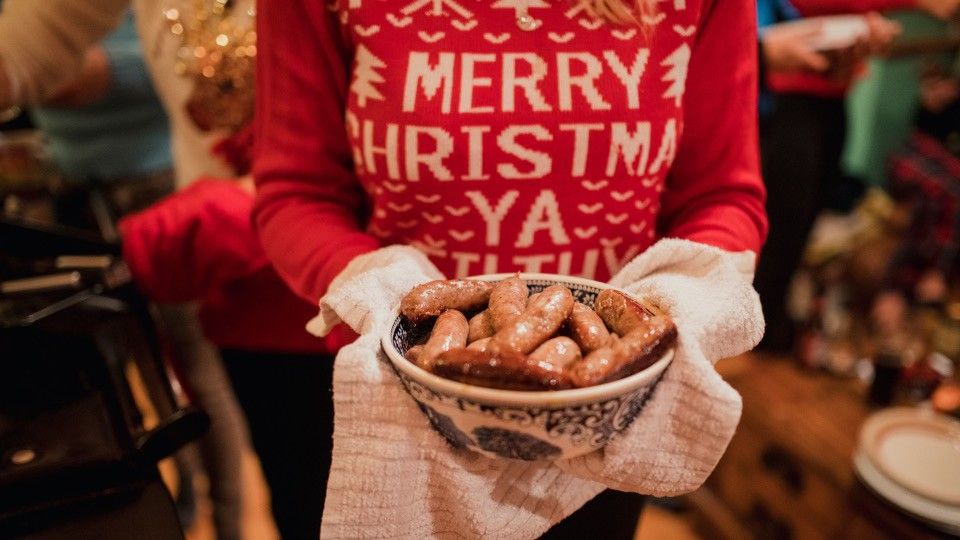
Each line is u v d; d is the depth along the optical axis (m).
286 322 1.36
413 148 0.96
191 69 1.45
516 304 0.81
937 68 3.00
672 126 0.99
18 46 1.30
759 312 0.88
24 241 1.30
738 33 0.99
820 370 2.26
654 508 2.28
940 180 2.83
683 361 0.81
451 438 0.82
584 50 0.94
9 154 1.92
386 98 0.96
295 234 1.00
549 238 1.00
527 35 0.94
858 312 2.93
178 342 1.79
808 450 1.83
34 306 1.17
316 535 1.44
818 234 3.16
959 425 1.70
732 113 1.02
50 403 1.04
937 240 2.81
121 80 1.88
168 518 0.92
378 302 0.85
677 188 1.09
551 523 0.89
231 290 1.37
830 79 2.22
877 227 3.20
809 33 2.03
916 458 1.61
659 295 0.87
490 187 0.97
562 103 0.95
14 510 0.92
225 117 1.51
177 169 1.71
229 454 1.92
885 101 3.48
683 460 0.82
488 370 0.74
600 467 0.81
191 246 1.37
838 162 2.67
